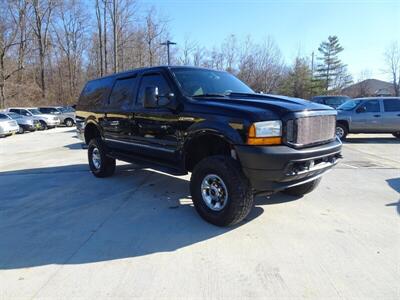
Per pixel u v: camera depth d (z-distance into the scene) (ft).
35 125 74.95
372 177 21.97
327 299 8.78
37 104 131.85
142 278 9.93
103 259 11.15
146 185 20.65
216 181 13.56
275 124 12.08
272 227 13.48
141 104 17.63
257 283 9.55
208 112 13.55
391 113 42.60
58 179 23.13
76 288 9.48
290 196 17.43
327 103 62.85
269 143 12.05
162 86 16.38
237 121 12.37
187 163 15.37
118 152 20.68
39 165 29.30
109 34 115.85
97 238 12.82
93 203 17.22
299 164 12.28
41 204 17.33
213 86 16.55
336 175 22.56
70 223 14.48
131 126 18.44
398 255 11.05
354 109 43.65
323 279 9.69
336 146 14.08
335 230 13.11
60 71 154.30
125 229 13.65
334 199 17.03
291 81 178.29
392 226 13.47
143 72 18.01
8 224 14.55
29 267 10.73
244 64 153.69
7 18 127.03
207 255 11.26
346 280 9.63
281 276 9.89
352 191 18.53
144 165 18.10
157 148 16.63
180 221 14.35
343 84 209.56
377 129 43.01
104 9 105.70
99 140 22.43
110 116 20.45
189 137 14.34
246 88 17.93
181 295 9.04
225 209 13.08
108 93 21.15
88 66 154.81
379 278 9.70
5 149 43.11
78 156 34.17
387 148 36.70
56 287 9.56
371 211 15.24
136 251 11.67
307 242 12.08
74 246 12.17
